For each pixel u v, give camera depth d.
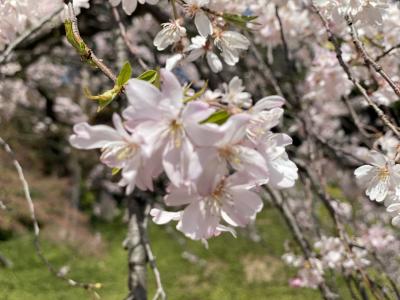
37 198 2.24
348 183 1.35
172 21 0.39
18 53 1.01
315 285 0.75
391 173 0.36
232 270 2.12
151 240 2.42
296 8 0.71
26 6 0.48
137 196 0.70
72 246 2.23
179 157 0.22
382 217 1.46
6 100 1.62
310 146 0.81
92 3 0.94
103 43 1.38
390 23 0.57
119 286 1.94
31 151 2.27
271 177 0.24
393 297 0.65
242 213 0.24
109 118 0.82
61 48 1.41
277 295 1.91
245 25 0.37
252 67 1.06
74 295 1.84
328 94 0.73
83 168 2.61
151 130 0.22
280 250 2.17
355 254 0.68
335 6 0.43
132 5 0.37
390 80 0.40
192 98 0.23
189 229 0.24
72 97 1.78
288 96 0.99
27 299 1.75
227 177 0.23
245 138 0.23
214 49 0.46
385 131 0.74
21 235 2.23
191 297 1.92
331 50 0.62
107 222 2.73
